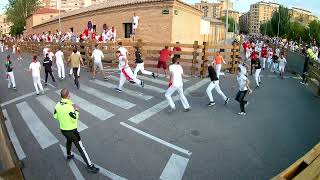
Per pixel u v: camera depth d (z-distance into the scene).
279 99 12.83
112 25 27.61
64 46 23.44
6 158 5.66
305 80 17.36
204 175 6.46
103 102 11.73
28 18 64.69
